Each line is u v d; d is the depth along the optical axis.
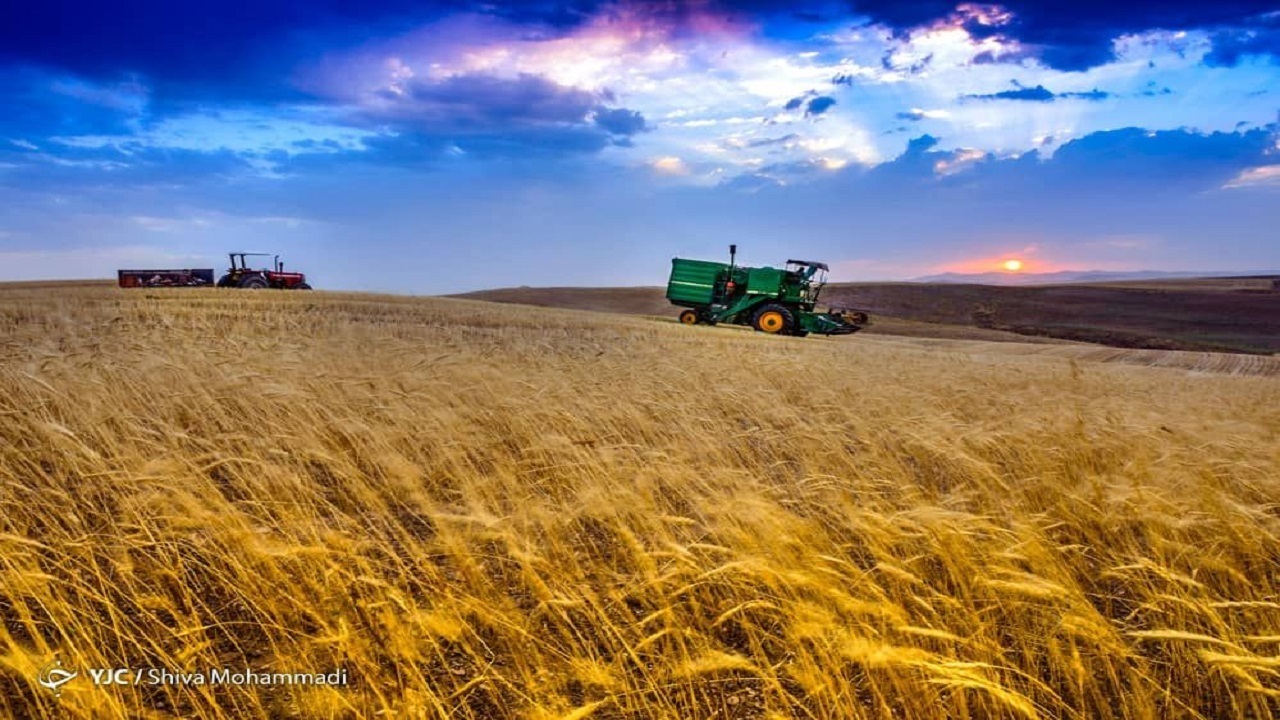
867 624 2.71
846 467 5.23
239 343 9.74
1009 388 11.69
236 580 3.20
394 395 6.41
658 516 3.59
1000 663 2.75
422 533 4.35
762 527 3.40
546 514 3.87
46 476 4.03
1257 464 5.17
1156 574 3.46
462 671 2.98
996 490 4.75
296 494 4.15
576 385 7.58
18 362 7.28
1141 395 11.85
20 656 2.38
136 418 5.15
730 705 2.81
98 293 38.91
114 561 3.15
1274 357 45.81
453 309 41.72
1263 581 3.56
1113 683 2.80
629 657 2.96
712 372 9.96
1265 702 2.70
